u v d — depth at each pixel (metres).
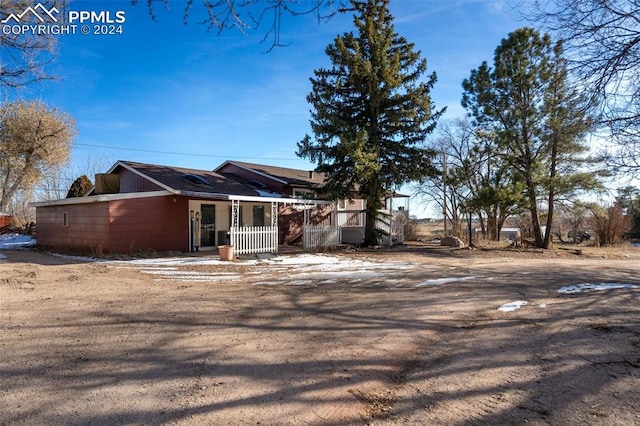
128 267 11.43
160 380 3.59
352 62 16.53
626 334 4.71
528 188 19.09
